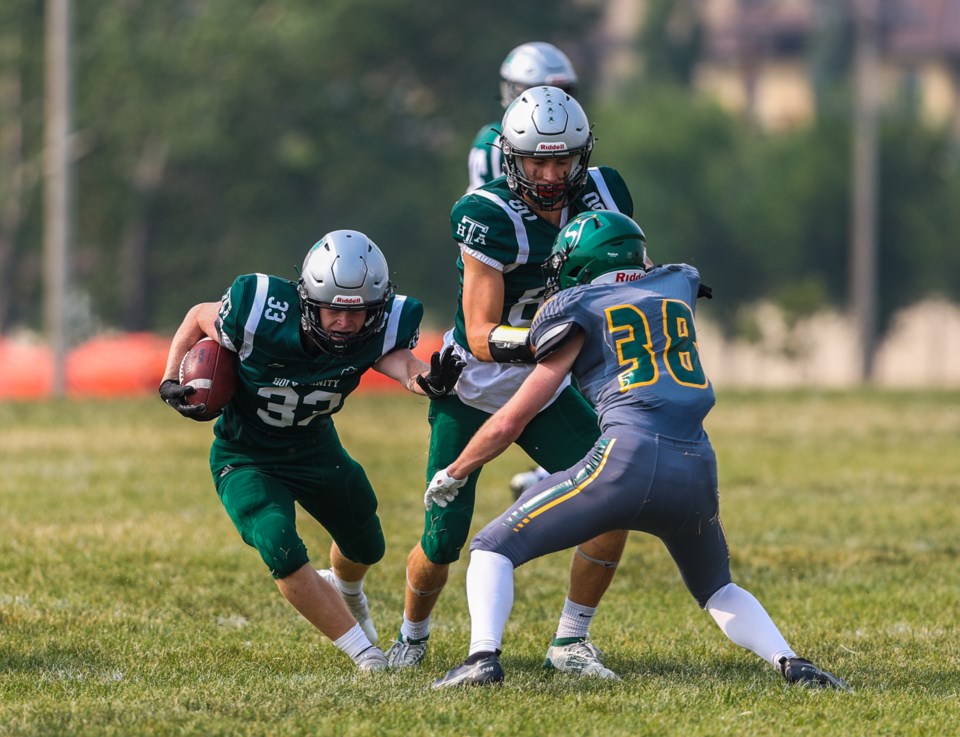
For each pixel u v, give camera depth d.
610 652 22.19
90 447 45.84
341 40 148.62
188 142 140.75
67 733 16.80
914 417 58.50
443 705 17.91
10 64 142.75
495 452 18.52
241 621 24.06
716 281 173.62
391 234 159.00
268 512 19.52
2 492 36.56
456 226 20.31
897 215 167.62
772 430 53.56
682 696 18.80
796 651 22.19
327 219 159.38
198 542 30.42
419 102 163.38
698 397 18.42
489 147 26.22
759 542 32.12
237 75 141.75
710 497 18.42
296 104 147.88
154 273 154.62
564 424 20.72
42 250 150.25
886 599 26.33
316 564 29.17
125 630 23.03
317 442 20.62
